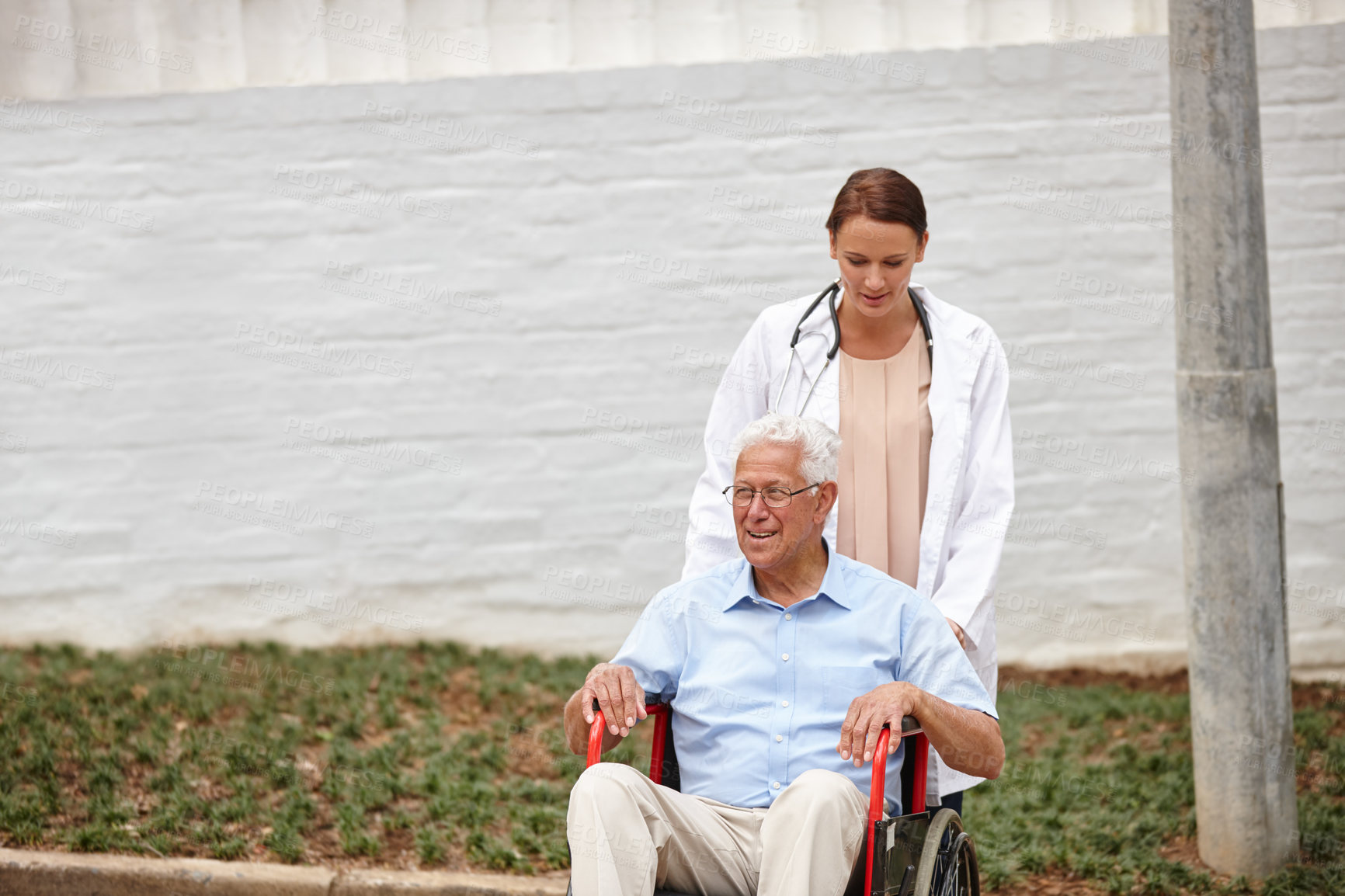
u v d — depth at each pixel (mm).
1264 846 7266
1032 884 7387
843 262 5609
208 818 7828
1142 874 7352
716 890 5355
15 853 7297
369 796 8125
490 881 7250
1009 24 10078
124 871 7184
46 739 8648
